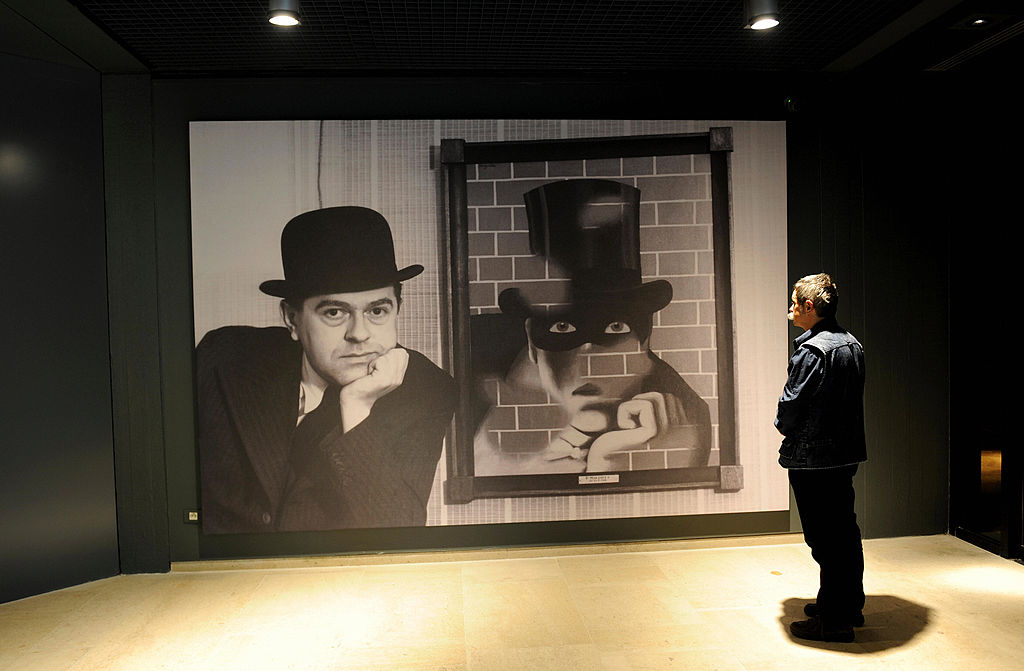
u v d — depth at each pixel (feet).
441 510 12.72
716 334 12.96
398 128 12.44
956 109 13.34
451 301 12.59
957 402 13.58
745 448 13.10
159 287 12.42
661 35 11.19
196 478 12.63
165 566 12.54
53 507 11.82
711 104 13.04
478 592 11.40
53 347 11.78
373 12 10.14
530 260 12.65
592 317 12.75
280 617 10.61
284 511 12.53
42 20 10.05
